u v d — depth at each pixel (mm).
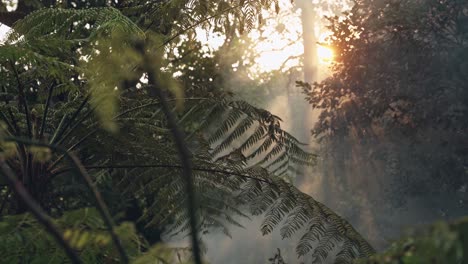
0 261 2744
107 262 2699
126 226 1972
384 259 1396
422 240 1190
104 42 4371
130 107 5617
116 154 5582
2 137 1680
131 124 5461
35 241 2746
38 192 5020
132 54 1346
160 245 1944
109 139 5387
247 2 5918
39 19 5141
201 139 5930
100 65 4309
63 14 5102
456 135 14023
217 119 5934
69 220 2543
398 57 13891
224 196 5953
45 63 4820
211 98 5875
